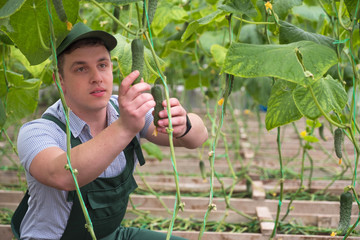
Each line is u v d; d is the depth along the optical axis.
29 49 1.58
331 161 4.23
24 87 2.27
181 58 4.41
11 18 1.52
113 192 1.80
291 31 1.75
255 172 3.80
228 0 1.88
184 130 1.71
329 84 1.65
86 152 1.41
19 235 1.83
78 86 1.62
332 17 2.28
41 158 1.53
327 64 1.40
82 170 1.42
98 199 1.76
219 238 2.62
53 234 1.77
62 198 1.73
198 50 3.65
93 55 1.61
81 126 1.74
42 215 1.75
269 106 1.82
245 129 5.11
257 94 3.01
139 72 1.41
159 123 1.55
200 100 6.04
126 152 1.84
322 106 1.55
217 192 3.52
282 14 2.09
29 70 2.47
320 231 2.83
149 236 2.00
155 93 1.54
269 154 4.41
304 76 1.35
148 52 2.04
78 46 1.59
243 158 4.45
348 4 1.60
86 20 2.56
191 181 3.68
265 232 2.59
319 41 1.75
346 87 2.77
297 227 2.86
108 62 1.67
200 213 3.09
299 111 1.73
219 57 2.59
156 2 1.45
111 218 1.84
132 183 1.94
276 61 1.38
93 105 1.65
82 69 1.62
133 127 1.41
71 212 1.74
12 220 1.85
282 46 1.46
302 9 2.75
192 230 2.91
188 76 4.56
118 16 2.29
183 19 2.70
